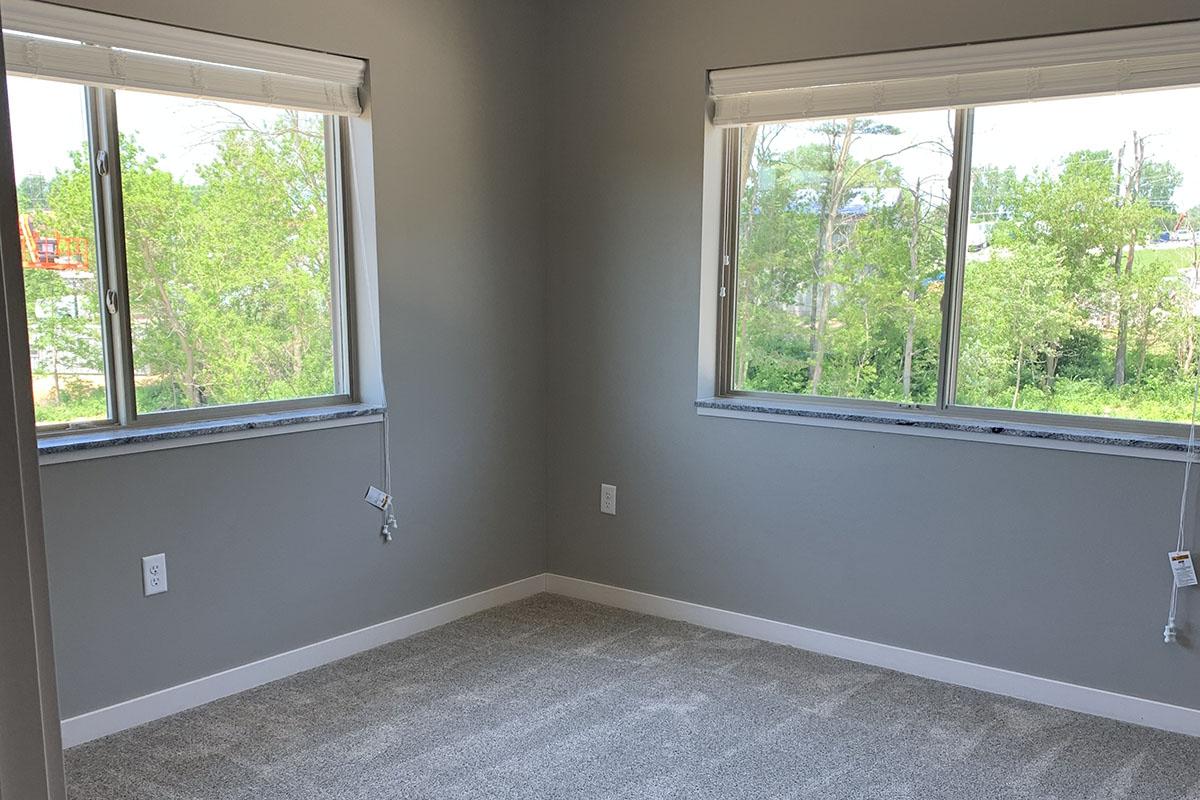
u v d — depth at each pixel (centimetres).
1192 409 267
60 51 239
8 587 39
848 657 321
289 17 283
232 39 271
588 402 374
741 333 346
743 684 298
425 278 332
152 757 248
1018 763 249
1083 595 278
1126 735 266
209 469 277
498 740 260
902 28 288
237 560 286
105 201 260
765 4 312
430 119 327
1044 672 287
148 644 267
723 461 341
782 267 334
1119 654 275
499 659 318
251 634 292
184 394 282
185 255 279
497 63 349
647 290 351
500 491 371
